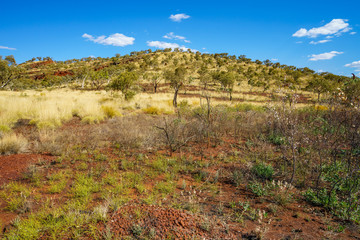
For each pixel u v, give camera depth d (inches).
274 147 258.7
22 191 146.6
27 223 109.1
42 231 104.6
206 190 159.0
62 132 305.7
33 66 5344.5
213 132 326.0
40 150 233.5
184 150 253.8
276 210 130.0
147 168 196.4
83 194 140.6
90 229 103.7
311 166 191.5
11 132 301.6
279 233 108.6
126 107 635.5
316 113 408.2
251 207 134.9
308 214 129.1
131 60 4950.8
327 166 186.1
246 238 103.2
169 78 763.4
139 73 2684.5
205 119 329.4
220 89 1763.0
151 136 283.7
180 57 4980.3
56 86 2669.8
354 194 134.3
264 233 103.9
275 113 165.0
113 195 139.6
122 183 163.0
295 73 2898.6
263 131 323.3
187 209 128.4
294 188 160.6
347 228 114.6
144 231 102.3
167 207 123.9
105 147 255.1
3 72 1106.1
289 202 142.6
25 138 272.1
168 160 212.7
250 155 233.0
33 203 133.2
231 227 112.3
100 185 158.7
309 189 151.9
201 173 183.3
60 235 101.0
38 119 381.1
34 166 184.2
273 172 182.4
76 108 513.0
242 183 170.6
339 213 130.4
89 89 2118.6
